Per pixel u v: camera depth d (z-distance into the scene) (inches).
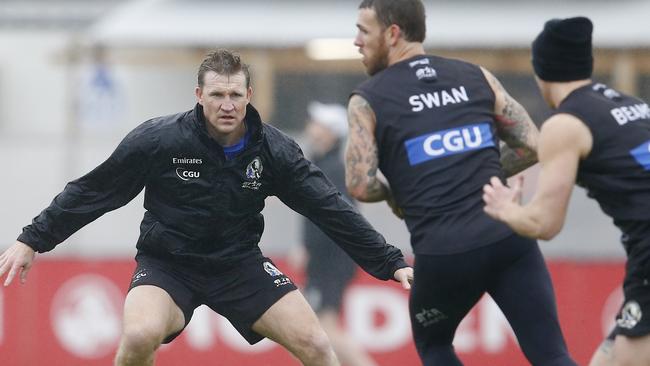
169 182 796.6
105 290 1346.0
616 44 1502.2
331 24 1577.3
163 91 1562.5
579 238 1370.6
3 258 801.6
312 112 1315.2
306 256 1317.7
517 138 757.3
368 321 1320.1
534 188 1305.4
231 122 770.2
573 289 1330.0
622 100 695.1
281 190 814.5
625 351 689.0
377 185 729.6
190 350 1325.0
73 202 802.8
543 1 1621.6
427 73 736.3
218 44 1540.4
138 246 829.8
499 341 1312.7
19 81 1889.8
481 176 713.6
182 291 817.5
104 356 1339.8
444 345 752.3
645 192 671.8
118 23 1605.6
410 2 743.1
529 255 716.0
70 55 1600.6
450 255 701.9
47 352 1344.7
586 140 673.0
